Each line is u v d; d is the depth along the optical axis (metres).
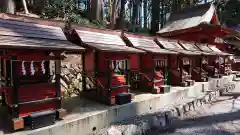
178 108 7.50
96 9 15.89
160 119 6.48
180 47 10.34
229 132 6.17
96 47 5.34
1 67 4.87
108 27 16.02
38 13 12.20
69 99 6.85
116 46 6.36
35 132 4.04
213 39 16.78
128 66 6.76
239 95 11.23
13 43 3.73
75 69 8.68
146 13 30.30
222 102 9.69
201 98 9.10
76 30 5.73
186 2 24.23
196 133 6.06
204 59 12.03
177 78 9.93
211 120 7.19
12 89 4.10
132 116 6.27
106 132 5.10
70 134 4.62
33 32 4.59
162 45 9.05
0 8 9.97
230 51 20.33
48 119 4.36
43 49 4.02
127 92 6.65
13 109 4.14
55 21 5.40
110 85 6.06
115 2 18.03
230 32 16.33
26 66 4.51
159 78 8.32
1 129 4.15
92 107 5.84
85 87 7.55
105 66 6.32
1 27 4.16
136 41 7.73
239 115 7.75
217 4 28.12
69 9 12.39
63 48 4.27
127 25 20.61
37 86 4.48
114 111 5.72
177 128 6.42
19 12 11.42
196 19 16.28
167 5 26.14
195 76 11.43
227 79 13.60
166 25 19.14
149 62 8.20
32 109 4.37
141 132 5.67
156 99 7.22
